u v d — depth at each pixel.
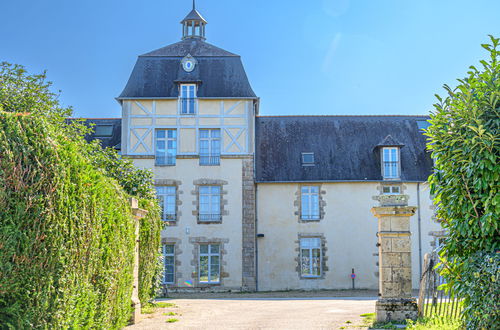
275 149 26.00
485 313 6.45
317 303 16.62
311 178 24.94
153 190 16.84
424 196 24.95
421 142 26.47
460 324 8.02
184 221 24.30
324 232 24.72
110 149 16.69
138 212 10.89
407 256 10.49
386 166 25.11
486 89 7.07
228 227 24.31
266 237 24.61
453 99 7.38
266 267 24.44
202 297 21.08
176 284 23.91
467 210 7.02
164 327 10.23
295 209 24.83
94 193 7.32
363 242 24.67
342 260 24.56
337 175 25.05
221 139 24.75
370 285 24.44
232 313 13.02
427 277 10.24
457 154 7.05
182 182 24.50
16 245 5.54
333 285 24.44
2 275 5.39
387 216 10.64
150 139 24.69
